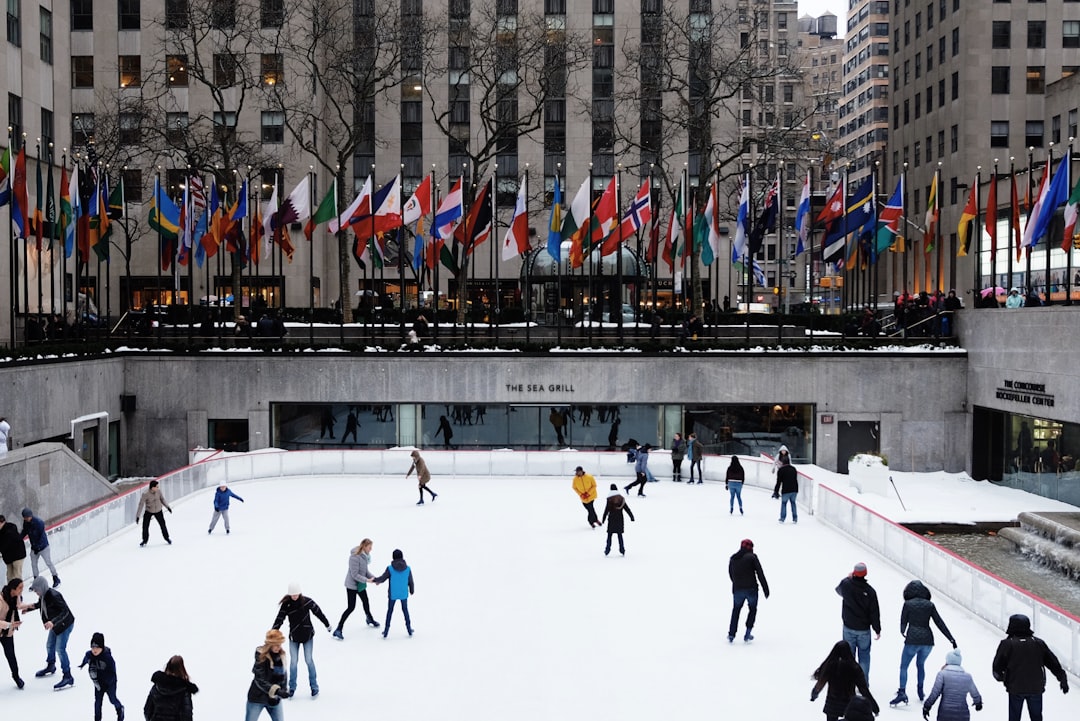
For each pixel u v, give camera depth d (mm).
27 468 20484
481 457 29594
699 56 48906
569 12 61688
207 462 27047
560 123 61656
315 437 33094
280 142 57719
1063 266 42094
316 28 43469
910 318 36438
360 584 14406
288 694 11234
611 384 32438
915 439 32250
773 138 41969
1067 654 12656
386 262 41688
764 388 32219
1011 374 29547
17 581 12516
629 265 42438
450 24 60250
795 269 102000
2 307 34781
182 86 57594
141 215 56281
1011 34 57906
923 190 64812
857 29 111375
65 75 40781
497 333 33781
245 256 43281
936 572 16719
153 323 42938
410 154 62188
